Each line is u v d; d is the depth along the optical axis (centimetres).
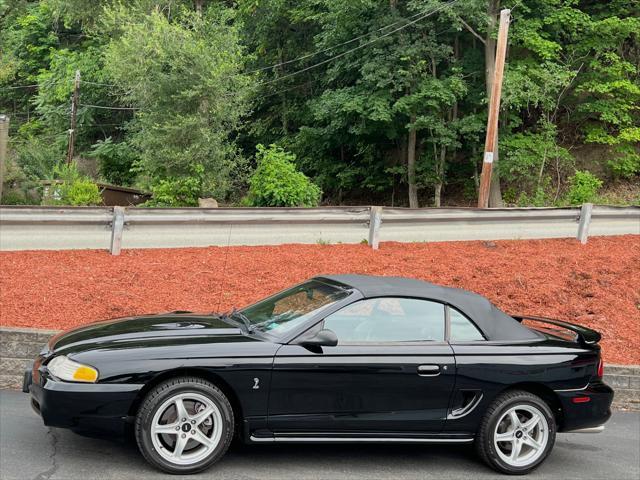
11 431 597
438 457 613
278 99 3825
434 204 3067
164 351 523
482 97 2823
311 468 555
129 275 1022
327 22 3234
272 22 3628
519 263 1201
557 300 1070
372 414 554
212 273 1054
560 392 589
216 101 2238
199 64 2214
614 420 783
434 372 561
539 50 2580
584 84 2677
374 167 3225
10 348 751
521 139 2712
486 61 2700
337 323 562
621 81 2633
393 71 2750
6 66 4319
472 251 1263
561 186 2839
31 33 4816
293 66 3759
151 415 509
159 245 1166
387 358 554
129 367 511
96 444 576
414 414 561
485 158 1881
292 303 603
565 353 595
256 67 3791
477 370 569
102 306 904
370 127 2930
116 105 4088
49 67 4762
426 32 2805
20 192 2284
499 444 579
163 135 2195
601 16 2877
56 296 919
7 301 887
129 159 3600
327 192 3531
